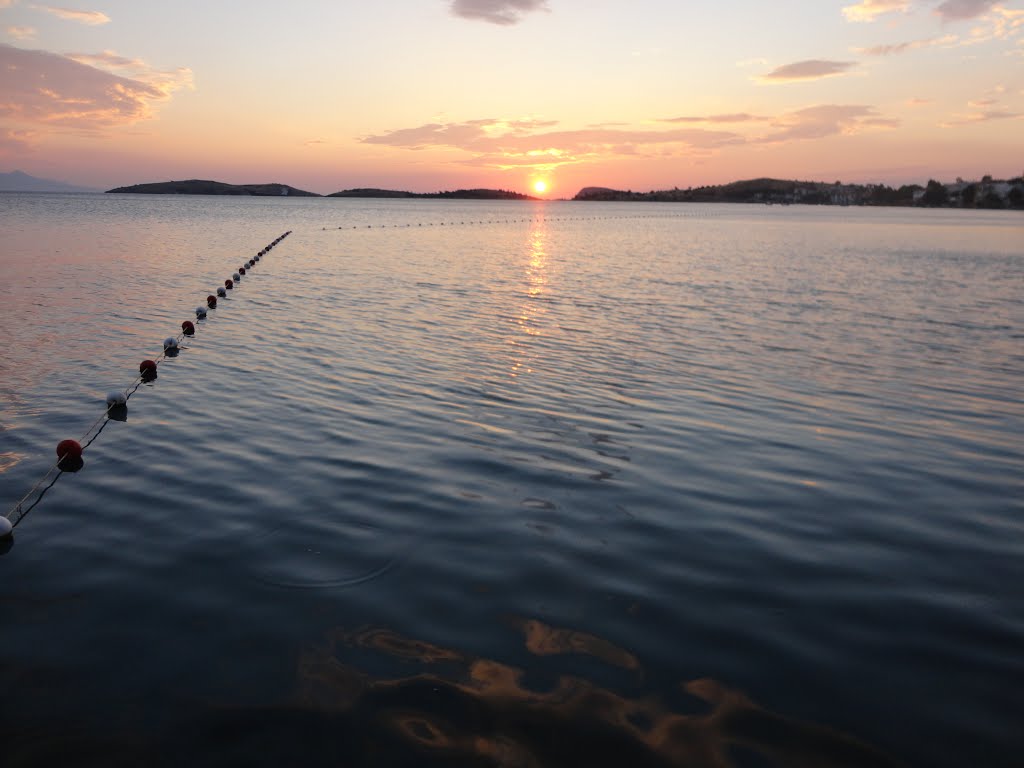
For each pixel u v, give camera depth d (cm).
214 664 545
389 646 571
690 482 948
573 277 3550
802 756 463
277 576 677
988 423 1269
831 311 2558
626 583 683
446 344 1808
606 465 1001
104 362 1531
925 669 559
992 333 2178
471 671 542
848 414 1299
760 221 14138
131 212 10944
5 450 1003
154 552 721
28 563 697
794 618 630
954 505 898
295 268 3644
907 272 4066
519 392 1371
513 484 920
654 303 2667
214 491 873
